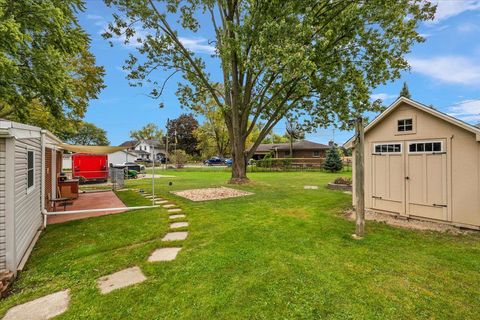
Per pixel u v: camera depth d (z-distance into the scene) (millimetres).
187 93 14602
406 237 4863
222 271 3500
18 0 7012
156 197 9781
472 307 2658
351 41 11414
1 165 3516
